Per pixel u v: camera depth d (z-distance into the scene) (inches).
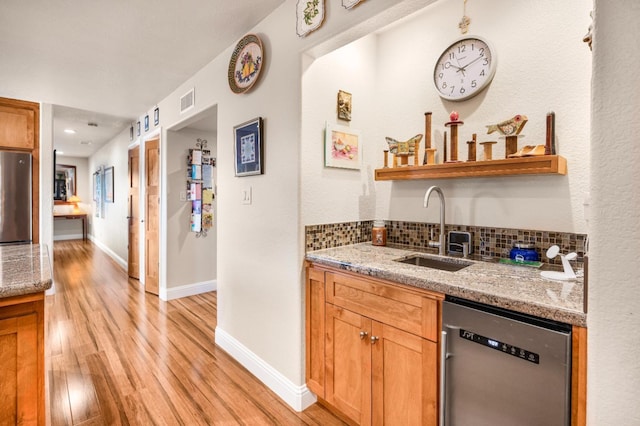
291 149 75.0
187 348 102.2
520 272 55.9
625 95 27.7
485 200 69.9
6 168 136.1
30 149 145.3
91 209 339.9
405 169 74.8
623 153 27.9
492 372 43.9
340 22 63.4
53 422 68.2
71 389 79.9
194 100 118.2
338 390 67.9
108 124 195.3
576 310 37.2
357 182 86.3
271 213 81.6
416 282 52.6
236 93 92.4
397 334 56.4
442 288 49.2
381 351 59.1
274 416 71.7
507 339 42.3
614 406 28.8
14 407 46.8
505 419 42.8
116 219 235.3
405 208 84.8
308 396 75.3
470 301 46.8
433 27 78.4
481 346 44.9
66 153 319.0
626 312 28.1
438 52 77.6
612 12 28.3
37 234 146.6
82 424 67.9
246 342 91.9
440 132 77.5
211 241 162.1
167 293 147.4
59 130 213.6
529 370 40.4
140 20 83.4
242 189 92.3
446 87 75.2
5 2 75.0
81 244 312.8
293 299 75.7
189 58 105.3
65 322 121.5
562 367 37.7
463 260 66.8
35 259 66.7
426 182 80.2
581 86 57.1
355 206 85.9
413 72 82.6
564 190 59.2
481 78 69.1
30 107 145.3
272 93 80.4
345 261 65.5
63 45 96.3
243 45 89.4
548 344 38.8
